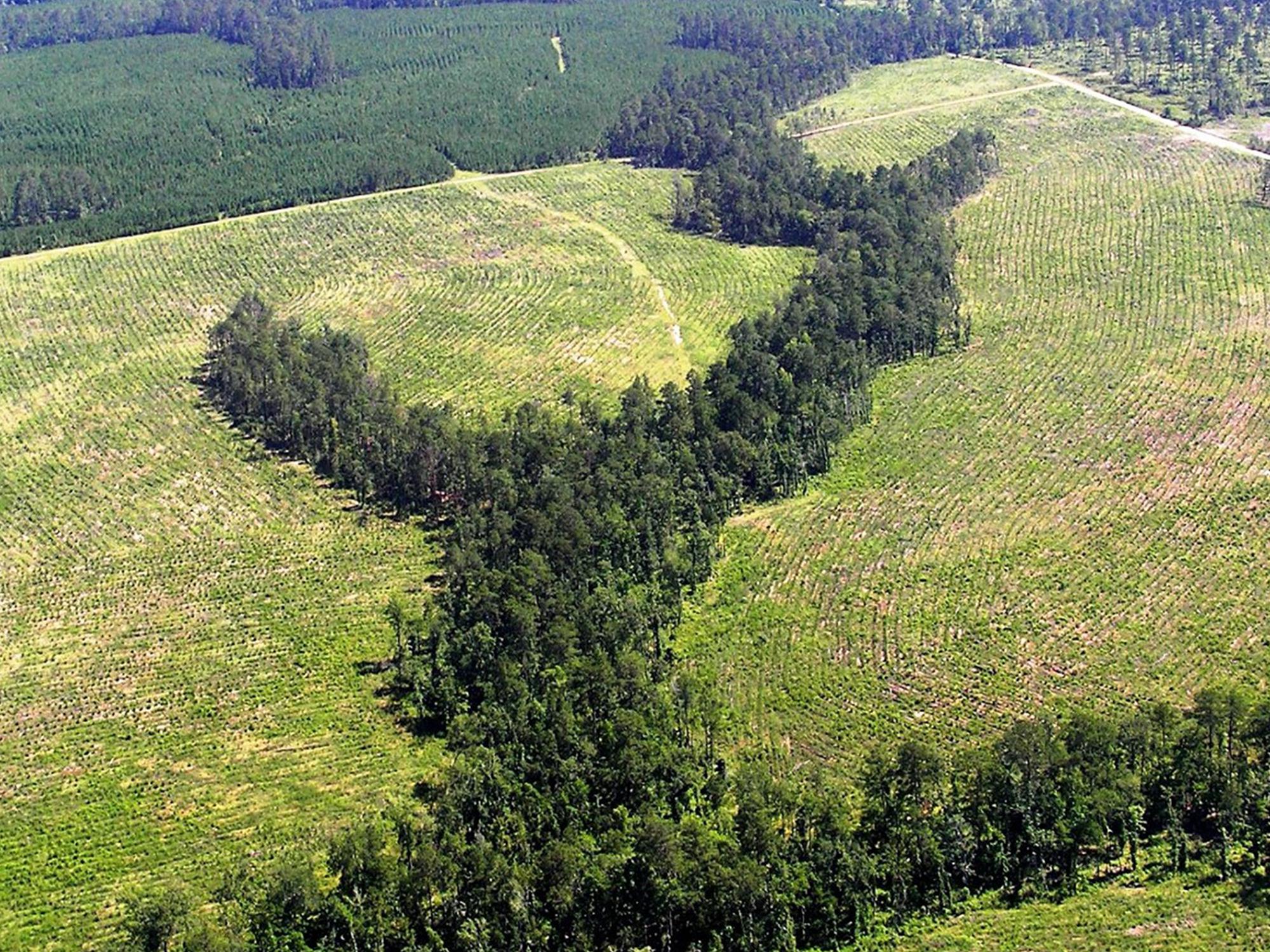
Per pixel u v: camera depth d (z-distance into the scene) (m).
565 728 115.88
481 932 99.12
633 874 102.00
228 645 144.25
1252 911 99.31
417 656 135.50
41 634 147.50
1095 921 100.00
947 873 104.50
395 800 120.31
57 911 110.50
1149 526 155.25
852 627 140.25
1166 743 110.44
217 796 122.31
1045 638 136.50
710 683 131.88
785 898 100.12
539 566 138.00
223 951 96.25
